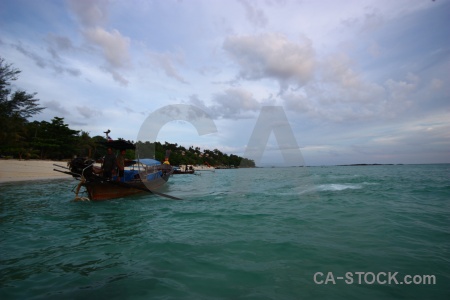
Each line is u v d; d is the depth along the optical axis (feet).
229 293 10.31
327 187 49.62
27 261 13.98
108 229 20.81
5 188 57.31
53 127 176.55
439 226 19.36
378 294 10.00
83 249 15.88
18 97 88.28
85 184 35.86
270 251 14.70
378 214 23.86
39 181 78.79
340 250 14.57
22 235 19.21
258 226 20.42
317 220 21.86
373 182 61.77
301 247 15.17
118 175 38.96
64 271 12.60
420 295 9.86
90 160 36.50
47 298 10.05
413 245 15.16
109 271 12.53
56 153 172.55
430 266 12.26
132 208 30.58
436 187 47.88
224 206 30.19
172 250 15.30
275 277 11.57
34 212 28.63
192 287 10.82
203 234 18.56
